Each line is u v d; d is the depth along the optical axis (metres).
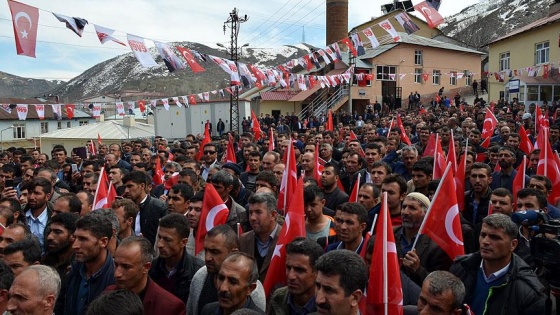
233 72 12.88
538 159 8.49
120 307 3.21
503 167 8.42
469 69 46.34
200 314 4.30
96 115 18.97
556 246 3.84
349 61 37.97
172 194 6.52
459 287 3.46
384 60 42.34
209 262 4.37
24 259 4.64
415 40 44.22
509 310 4.11
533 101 32.69
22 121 41.69
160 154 11.73
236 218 6.43
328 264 3.30
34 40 8.05
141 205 6.83
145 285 4.16
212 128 38.53
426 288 3.49
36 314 3.54
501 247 4.18
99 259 4.57
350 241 4.94
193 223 5.88
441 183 4.94
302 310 3.97
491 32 86.69
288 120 35.34
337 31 41.16
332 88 43.16
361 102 42.91
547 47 32.41
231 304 3.80
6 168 10.19
